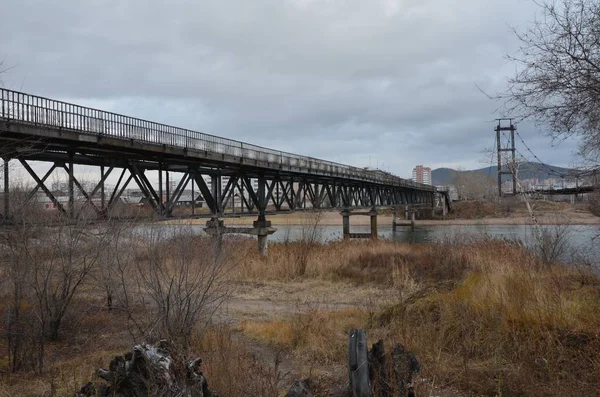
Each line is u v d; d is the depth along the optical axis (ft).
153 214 58.18
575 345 25.20
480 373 24.40
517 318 28.50
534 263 53.26
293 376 26.40
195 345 30.04
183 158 69.51
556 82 22.30
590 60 21.68
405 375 19.39
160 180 66.54
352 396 19.19
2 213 42.83
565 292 31.81
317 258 80.79
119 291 39.11
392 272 68.54
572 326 26.61
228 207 125.08
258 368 25.25
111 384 18.15
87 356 32.65
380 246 98.12
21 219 37.58
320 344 32.83
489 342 27.09
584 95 21.98
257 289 64.03
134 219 46.62
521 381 22.85
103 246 39.29
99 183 54.13
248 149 86.74
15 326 32.76
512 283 33.42
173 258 36.09
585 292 32.12
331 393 23.06
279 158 98.73
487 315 29.71
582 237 77.41
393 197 225.97
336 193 149.59
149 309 37.68
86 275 40.86
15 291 33.86
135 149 56.85
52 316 36.45
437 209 292.40
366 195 189.88
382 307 43.73
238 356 25.98
